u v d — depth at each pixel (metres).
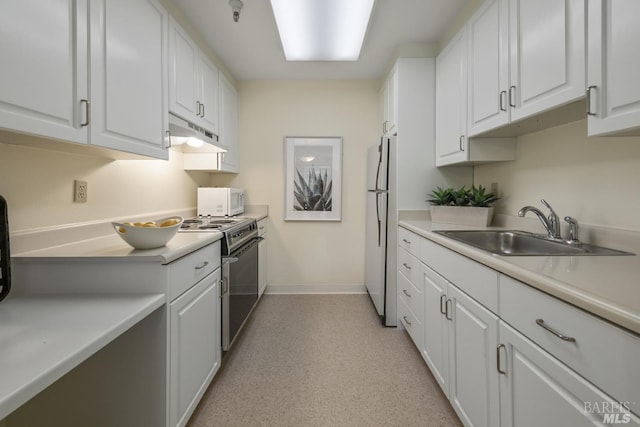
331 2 1.80
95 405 1.15
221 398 1.55
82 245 1.33
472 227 1.96
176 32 1.76
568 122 1.47
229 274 1.82
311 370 1.80
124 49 1.26
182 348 1.24
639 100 0.81
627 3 0.84
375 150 2.66
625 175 1.21
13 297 1.05
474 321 1.18
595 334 0.65
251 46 2.41
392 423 1.39
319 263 3.23
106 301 1.01
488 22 1.61
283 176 3.18
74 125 1.01
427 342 1.72
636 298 0.63
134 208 1.85
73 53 1.00
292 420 1.41
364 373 1.78
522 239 1.63
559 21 1.12
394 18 2.06
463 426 1.30
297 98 3.17
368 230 2.93
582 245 1.31
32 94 0.86
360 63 2.74
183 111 1.86
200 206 2.58
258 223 2.74
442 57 2.21
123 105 1.25
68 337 0.73
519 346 0.91
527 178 1.79
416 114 2.38
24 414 1.15
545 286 0.78
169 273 1.13
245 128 3.17
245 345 2.10
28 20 0.85
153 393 1.11
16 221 1.13
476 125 1.76
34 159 1.19
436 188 2.40
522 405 0.90
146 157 1.54
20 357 0.63
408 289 2.12
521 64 1.36
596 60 0.93
